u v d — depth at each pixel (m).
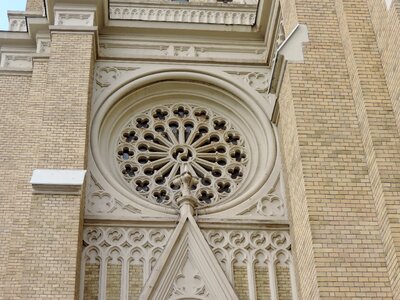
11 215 16.89
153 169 18.31
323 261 13.10
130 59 19.73
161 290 15.12
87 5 19.58
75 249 14.90
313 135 14.92
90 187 16.98
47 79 18.17
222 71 19.86
